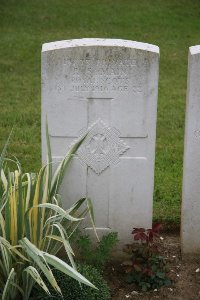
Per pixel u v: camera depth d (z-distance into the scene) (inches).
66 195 106.0
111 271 106.3
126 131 103.0
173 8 264.4
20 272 94.0
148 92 101.3
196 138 103.5
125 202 106.3
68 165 104.5
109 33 235.0
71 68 100.3
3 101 174.9
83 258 105.3
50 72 100.4
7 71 198.7
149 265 102.0
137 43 101.5
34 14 252.8
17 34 230.5
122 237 107.7
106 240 102.5
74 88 101.2
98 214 106.9
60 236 97.9
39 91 183.8
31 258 92.8
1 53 212.5
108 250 102.4
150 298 100.2
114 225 107.3
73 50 99.6
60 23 244.8
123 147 103.8
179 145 149.3
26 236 93.1
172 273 105.4
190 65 100.7
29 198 95.3
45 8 260.4
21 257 91.4
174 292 101.3
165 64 206.7
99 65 100.2
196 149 104.0
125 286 102.6
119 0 273.9
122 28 240.7
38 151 144.8
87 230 107.3
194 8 265.6
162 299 100.0
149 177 105.0
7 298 94.0
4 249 90.8
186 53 217.5
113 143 103.6
